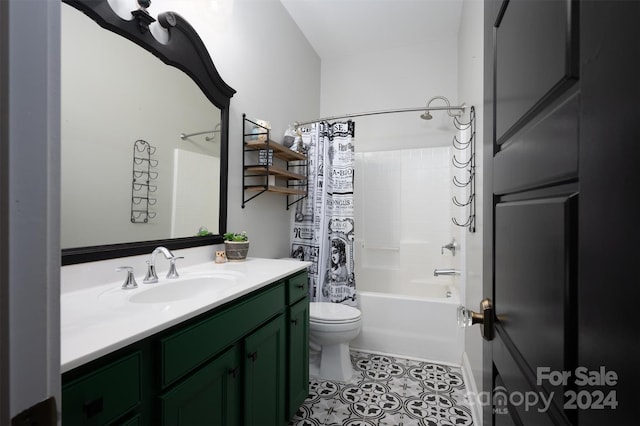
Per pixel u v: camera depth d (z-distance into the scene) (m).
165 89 1.40
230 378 1.08
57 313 0.32
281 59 2.48
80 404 0.61
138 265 1.27
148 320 0.81
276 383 1.41
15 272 0.29
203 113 1.62
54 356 0.32
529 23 0.51
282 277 1.44
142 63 1.29
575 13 0.36
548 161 0.43
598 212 0.32
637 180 0.26
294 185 2.57
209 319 0.97
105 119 1.15
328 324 1.97
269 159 1.95
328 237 2.48
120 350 0.71
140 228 1.29
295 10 2.58
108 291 1.08
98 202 1.12
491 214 0.75
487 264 0.79
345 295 2.42
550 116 0.43
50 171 0.31
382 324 2.45
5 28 0.28
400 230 3.14
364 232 3.25
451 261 2.95
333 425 1.60
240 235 1.80
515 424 0.58
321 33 2.91
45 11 0.31
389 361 2.33
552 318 0.42
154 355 0.80
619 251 0.28
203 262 1.63
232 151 1.88
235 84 1.91
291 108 2.67
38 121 0.30
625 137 0.27
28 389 0.29
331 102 3.39
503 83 0.65
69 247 1.04
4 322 0.28
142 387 0.76
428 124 3.09
